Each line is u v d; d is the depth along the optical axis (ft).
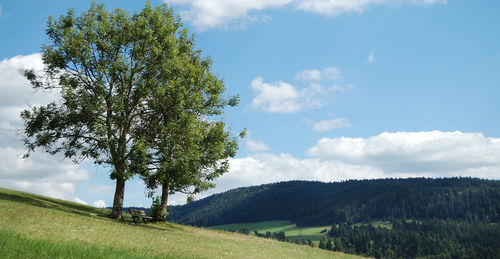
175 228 114.52
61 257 31.37
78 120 104.47
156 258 39.65
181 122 103.19
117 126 109.81
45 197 124.26
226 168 120.47
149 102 108.47
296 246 112.16
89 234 56.95
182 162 99.66
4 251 30.58
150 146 107.14
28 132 104.99
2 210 70.08
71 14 109.60
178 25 125.59
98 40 106.83
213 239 90.48
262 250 80.53
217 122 123.03
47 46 107.04
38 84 108.06
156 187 113.19
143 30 106.01
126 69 104.99
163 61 110.42
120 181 108.68
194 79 112.78
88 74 108.47
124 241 54.49
